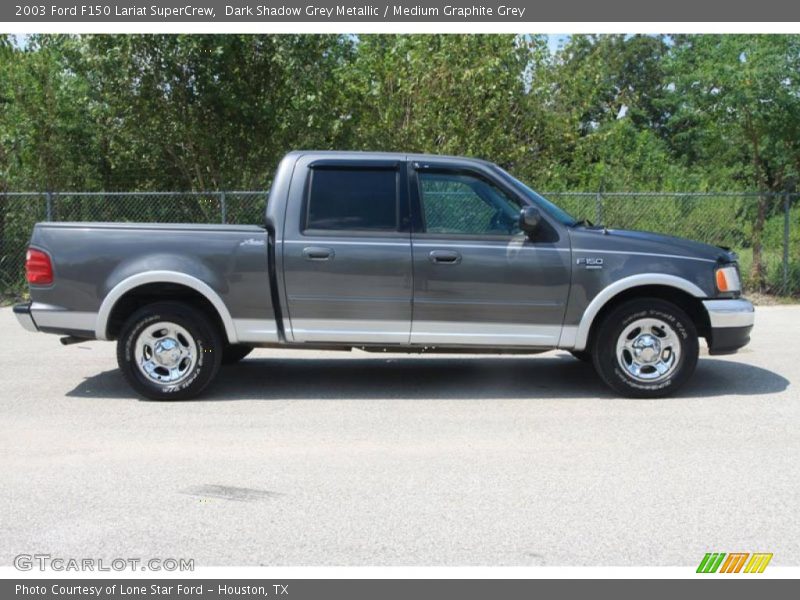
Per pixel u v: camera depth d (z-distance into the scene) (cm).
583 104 1627
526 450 523
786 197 1289
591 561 367
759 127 1315
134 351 655
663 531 396
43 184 1520
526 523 406
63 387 717
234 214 1407
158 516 417
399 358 862
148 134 1435
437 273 639
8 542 388
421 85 1456
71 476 477
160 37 1334
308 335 650
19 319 661
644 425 580
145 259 643
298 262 641
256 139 1447
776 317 1148
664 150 3055
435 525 404
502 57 1467
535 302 643
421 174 650
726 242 1384
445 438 551
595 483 461
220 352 664
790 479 466
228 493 448
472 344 649
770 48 1246
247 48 1373
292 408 637
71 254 646
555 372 780
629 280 638
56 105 1485
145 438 554
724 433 559
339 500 438
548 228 644
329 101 1414
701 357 850
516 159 1512
